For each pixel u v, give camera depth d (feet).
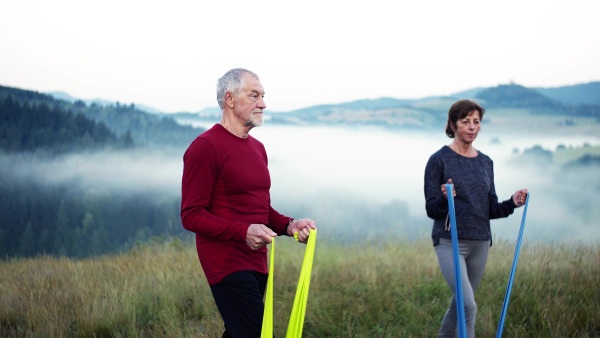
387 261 24.08
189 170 11.51
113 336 17.52
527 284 20.15
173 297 19.80
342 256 26.63
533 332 16.60
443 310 18.61
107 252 33.22
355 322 17.75
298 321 10.79
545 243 28.07
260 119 12.03
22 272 26.61
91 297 20.03
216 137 11.77
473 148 15.71
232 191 11.69
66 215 395.14
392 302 19.02
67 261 30.14
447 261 14.87
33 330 17.75
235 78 11.93
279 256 25.85
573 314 17.43
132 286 20.88
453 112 15.28
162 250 30.78
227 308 11.50
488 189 15.23
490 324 16.87
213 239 11.48
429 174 15.20
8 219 397.39
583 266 22.06
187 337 16.57
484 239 15.14
